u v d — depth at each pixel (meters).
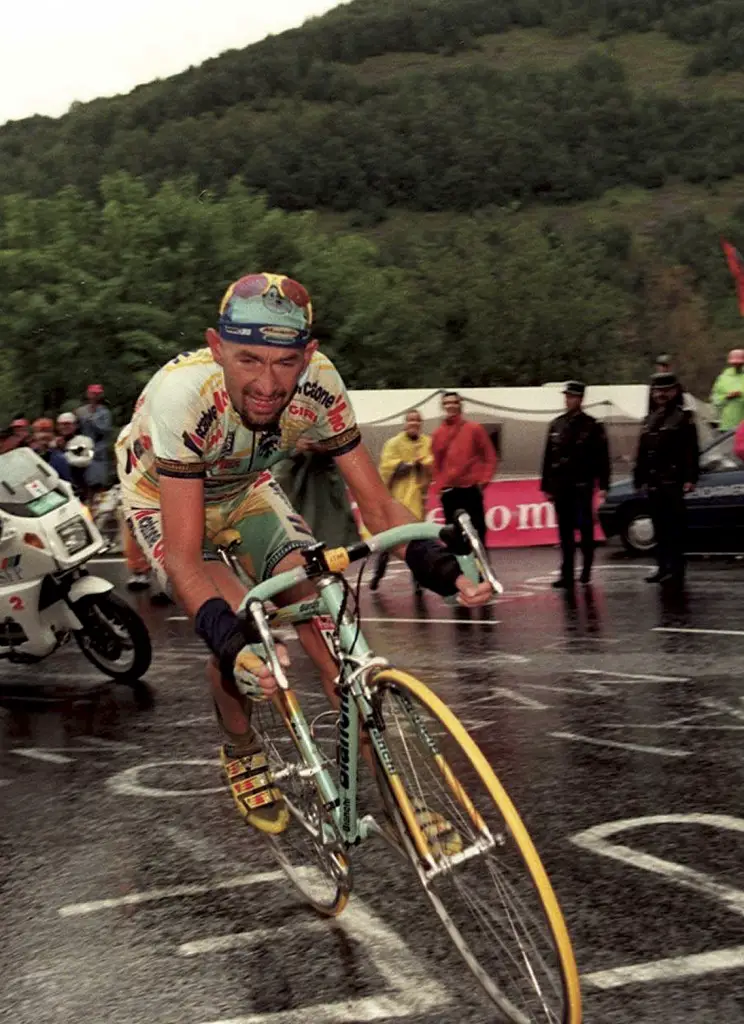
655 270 48.53
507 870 2.40
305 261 28.50
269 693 2.70
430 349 32.22
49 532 6.82
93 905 3.56
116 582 12.12
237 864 3.84
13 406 21.84
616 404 17.45
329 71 186.12
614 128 139.25
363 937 3.19
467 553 2.83
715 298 66.69
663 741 5.10
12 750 5.59
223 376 2.95
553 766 4.78
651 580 10.49
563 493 10.28
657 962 2.94
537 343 37.84
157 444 2.96
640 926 3.16
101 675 7.30
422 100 137.38
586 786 4.48
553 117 139.25
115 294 22.55
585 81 148.00
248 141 124.06
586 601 9.56
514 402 16.55
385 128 130.75
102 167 84.94
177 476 2.97
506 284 38.09
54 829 4.34
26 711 6.43
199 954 3.15
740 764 4.70
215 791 4.68
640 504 12.95
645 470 10.40
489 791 2.36
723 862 3.62
